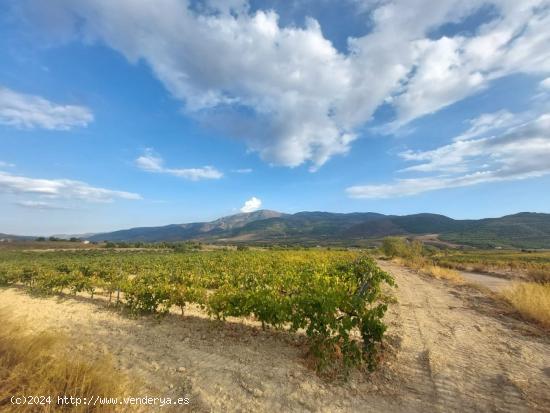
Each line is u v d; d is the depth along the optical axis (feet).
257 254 121.29
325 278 37.50
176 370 18.95
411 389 16.84
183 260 96.17
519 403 15.43
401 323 30.37
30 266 78.79
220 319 31.58
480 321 31.45
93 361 19.74
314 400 15.52
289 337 25.50
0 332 16.06
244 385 16.96
